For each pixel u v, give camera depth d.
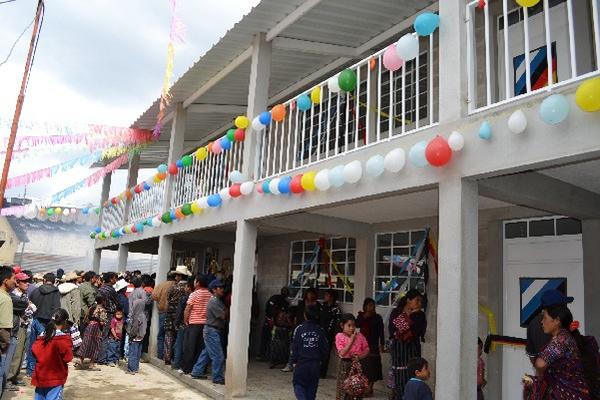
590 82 3.26
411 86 8.38
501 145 3.96
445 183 4.34
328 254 10.15
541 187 4.70
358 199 5.50
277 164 10.92
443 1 4.75
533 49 6.46
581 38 5.96
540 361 3.42
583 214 5.23
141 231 12.27
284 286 11.52
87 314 9.67
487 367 6.39
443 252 4.21
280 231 11.20
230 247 14.37
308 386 5.99
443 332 4.07
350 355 6.13
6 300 5.69
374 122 9.01
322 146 10.01
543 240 6.19
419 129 4.79
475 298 4.08
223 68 9.56
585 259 5.51
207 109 11.61
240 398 7.20
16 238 32.69
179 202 10.78
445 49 4.65
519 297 6.31
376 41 8.70
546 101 3.50
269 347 10.60
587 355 3.53
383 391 7.92
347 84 5.65
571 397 3.32
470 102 4.41
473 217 4.22
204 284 8.95
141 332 9.20
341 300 9.62
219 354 8.05
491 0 6.95
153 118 12.20
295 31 8.46
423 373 4.44
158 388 7.96
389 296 8.30
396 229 8.34
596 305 5.36
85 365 9.54
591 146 3.41
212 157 9.66
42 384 5.21
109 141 10.31
